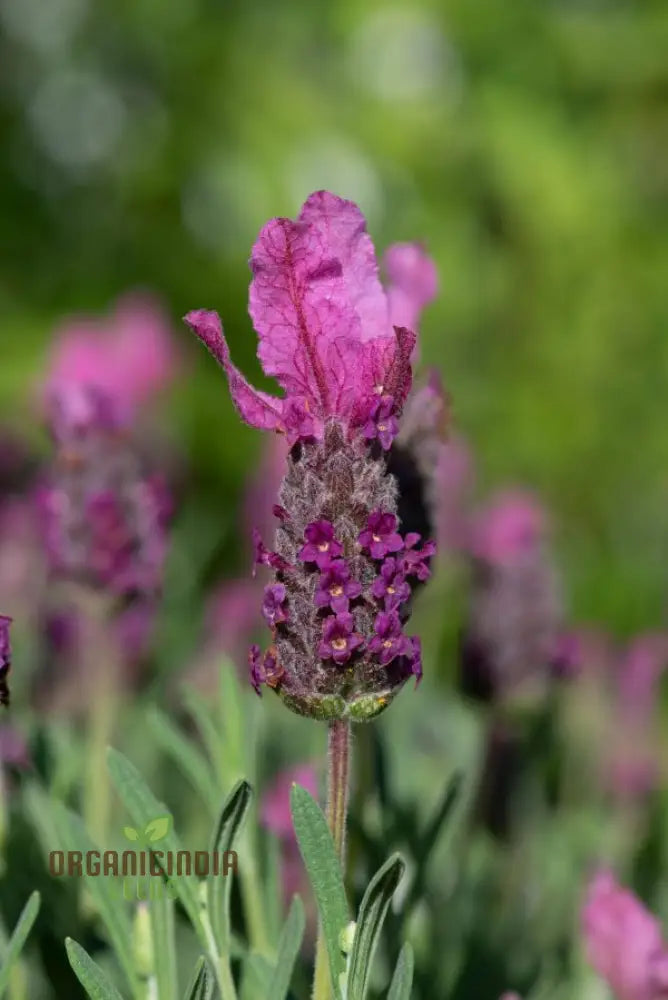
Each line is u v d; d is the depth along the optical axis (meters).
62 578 0.46
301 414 0.36
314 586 0.35
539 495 1.00
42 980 0.42
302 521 0.36
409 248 0.41
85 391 0.45
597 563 0.99
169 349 0.81
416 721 0.61
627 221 1.09
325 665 0.35
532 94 1.11
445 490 0.64
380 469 0.36
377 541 0.35
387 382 0.36
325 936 0.35
